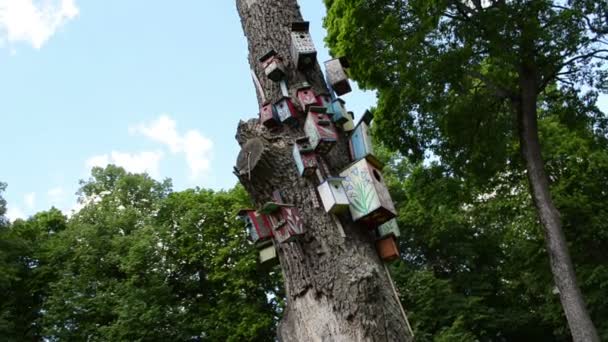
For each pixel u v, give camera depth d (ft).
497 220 61.77
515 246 58.65
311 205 14.32
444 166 42.91
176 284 66.90
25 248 65.10
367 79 40.37
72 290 59.62
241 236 65.36
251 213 15.40
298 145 14.70
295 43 16.33
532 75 37.81
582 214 52.49
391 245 14.49
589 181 53.93
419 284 61.93
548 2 34.06
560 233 34.55
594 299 49.88
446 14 37.99
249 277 61.98
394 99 40.70
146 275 62.90
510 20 34.04
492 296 70.59
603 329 49.93
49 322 57.26
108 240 65.92
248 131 15.87
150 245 63.52
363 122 15.56
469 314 59.93
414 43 36.22
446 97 39.29
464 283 68.69
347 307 12.87
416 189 44.09
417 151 43.09
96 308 58.44
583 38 36.04
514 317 64.03
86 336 57.36
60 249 65.10
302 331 13.42
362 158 14.79
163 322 58.59
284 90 15.98
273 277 63.41
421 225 69.92
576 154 54.24
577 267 51.85
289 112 15.38
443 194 42.65
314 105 15.37
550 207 35.22
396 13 38.96
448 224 68.54
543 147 54.24
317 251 13.78
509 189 57.72
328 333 12.92
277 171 14.84
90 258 63.05
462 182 43.19
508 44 34.91
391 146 43.52
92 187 76.69
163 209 73.10
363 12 39.11
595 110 40.70
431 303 60.59
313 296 13.50
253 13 17.80
